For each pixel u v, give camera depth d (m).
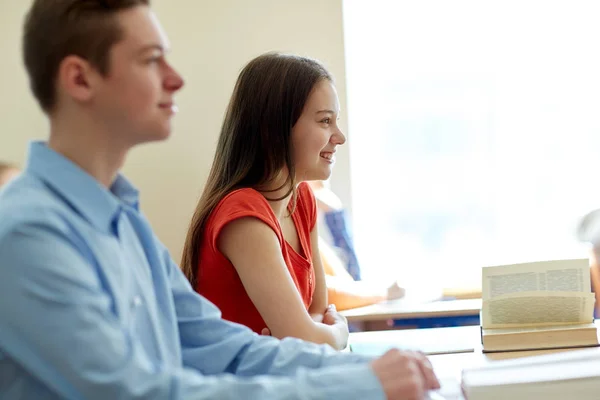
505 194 3.74
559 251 3.56
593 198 3.72
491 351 1.62
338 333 1.72
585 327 1.60
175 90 0.99
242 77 1.80
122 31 0.93
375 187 3.75
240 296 1.71
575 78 3.71
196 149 3.45
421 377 0.96
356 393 0.91
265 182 1.76
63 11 0.92
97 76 0.93
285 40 3.45
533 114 3.73
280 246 1.72
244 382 0.88
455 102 3.72
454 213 3.75
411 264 3.73
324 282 2.07
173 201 3.45
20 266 0.80
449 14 3.69
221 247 1.67
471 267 3.72
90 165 0.97
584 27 3.69
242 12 3.44
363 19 3.69
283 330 1.61
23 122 3.30
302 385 0.90
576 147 3.73
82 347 0.81
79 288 0.82
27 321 0.80
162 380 0.85
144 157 3.43
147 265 1.08
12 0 3.27
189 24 3.43
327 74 1.81
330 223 3.19
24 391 0.85
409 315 2.46
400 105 3.72
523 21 3.69
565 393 1.20
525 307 1.63
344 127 3.49
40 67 0.94
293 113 1.75
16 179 0.93
